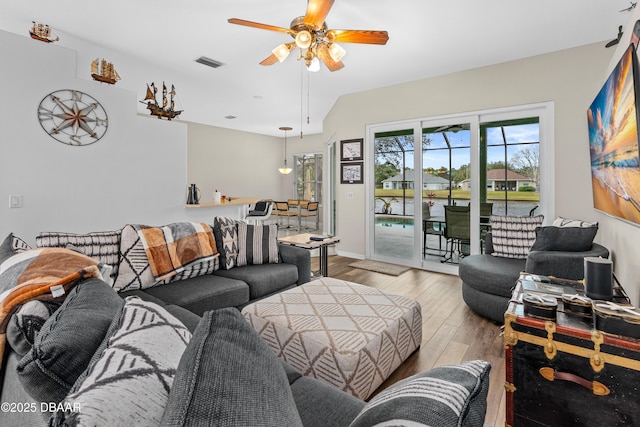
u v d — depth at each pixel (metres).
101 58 3.56
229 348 0.62
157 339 0.72
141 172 3.63
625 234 2.25
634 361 1.17
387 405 0.56
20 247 1.66
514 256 3.13
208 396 0.49
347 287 2.36
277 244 3.05
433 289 3.61
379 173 4.88
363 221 5.04
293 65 3.82
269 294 2.66
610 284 1.53
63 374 0.72
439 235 4.36
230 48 3.34
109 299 1.02
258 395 0.55
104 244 2.15
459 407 0.51
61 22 2.81
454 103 4.08
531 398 1.39
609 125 2.21
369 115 4.85
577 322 1.35
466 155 4.07
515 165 3.75
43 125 2.89
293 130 8.72
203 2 2.51
